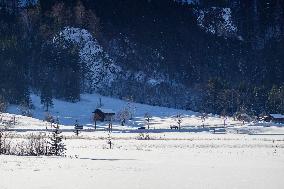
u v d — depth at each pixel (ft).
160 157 177.27
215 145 259.19
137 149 216.95
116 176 111.34
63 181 100.99
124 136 336.08
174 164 147.23
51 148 175.73
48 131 377.09
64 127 450.71
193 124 593.01
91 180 103.65
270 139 334.03
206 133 419.54
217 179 111.14
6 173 110.83
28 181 99.76
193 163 153.28
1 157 148.25
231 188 98.22
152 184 100.94
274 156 191.62
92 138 303.48
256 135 399.65
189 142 283.79
